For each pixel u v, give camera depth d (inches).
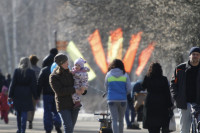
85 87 906.7
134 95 1435.8
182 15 1831.9
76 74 907.4
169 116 1020.5
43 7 5999.0
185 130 960.3
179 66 957.2
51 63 1203.2
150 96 1012.5
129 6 2352.4
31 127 1546.5
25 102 1196.5
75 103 904.9
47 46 5890.8
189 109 953.5
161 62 2204.7
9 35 6240.2
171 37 1968.5
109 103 1062.4
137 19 2288.4
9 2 6284.5
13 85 1196.5
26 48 6003.9
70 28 2925.7
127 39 2536.9
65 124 898.1
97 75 5324.8
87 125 1736.0
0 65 6343.5
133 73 3917.3
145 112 1016.9
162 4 1900.8
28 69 1199.6
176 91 960.3
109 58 2578.7
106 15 2527.1
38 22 5949.8
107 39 2640.3
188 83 949.8
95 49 2662.4
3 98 1787.6
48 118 1200.8
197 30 1808.6
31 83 1200.8
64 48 2337.6
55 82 894.4
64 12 2999.5
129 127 1551.4
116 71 1066.1
